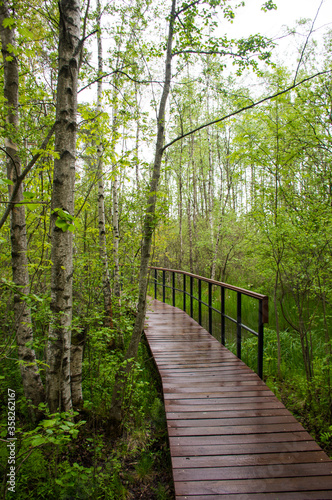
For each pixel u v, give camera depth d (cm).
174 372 383
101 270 461
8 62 295
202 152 1557
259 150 473
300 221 428
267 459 227
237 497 194
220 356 438
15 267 303
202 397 320
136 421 345
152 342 501
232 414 287
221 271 1254
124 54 514
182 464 223
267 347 549
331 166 428
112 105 518
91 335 355
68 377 285
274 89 462
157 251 1088
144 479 269
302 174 461
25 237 308
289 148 460
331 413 353
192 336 533
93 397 363
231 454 233
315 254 404
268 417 283
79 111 409
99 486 249
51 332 277
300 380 417
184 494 196
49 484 240
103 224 531
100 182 530
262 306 358
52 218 261
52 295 268
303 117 431
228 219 1109
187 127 1270
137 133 852
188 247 1431
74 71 259
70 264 273
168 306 797
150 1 441
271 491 198
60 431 193
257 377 369
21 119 350
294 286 456
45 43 385
